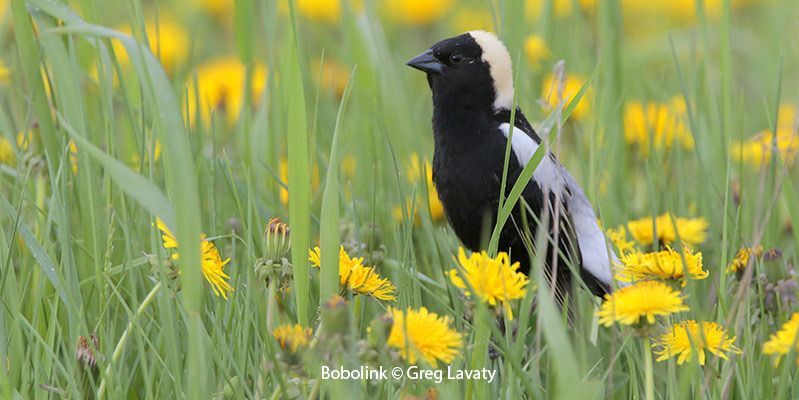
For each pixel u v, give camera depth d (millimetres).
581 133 13820
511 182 11336
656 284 6527
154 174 9484
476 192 11508
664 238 10383
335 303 5793
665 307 6281
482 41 11688
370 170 12734
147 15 21062
